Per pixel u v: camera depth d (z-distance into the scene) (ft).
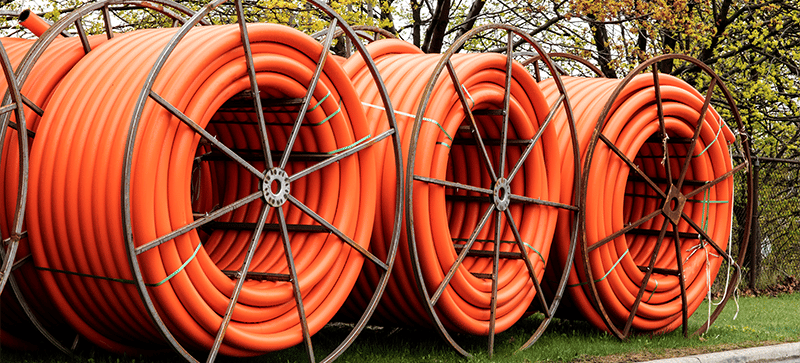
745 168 28.99
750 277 45.60
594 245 23.30
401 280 20.10
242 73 15.44
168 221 14.23
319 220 16.99
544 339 24.40
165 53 13.44
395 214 18.43
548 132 22.56
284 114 17.69
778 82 52.08
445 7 41.88
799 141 53.26
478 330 20.94
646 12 44.86
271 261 17.76
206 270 15.29
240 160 15.11
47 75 16.38
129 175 13.03
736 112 28.40
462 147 24.04
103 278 14.35
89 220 13.74
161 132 13.89
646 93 24.64
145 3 19.61
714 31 47.98
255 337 16.01
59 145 14.12
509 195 21.21
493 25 20.12
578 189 22.86
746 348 23.90
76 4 36.88
